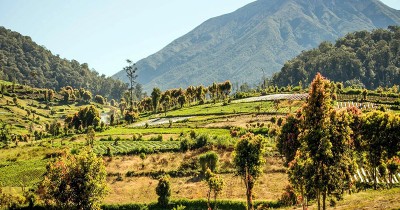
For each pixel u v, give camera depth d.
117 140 97.50
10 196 52.31
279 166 63.09
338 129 28.17
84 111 142.62
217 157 63.72
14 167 74.19
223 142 79.19
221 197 53.12
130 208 52.78
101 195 39.94
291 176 33.59
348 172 28.78
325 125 27.75
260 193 52.91
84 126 141.25
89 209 38.84
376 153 45.31
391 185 48.19
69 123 142.88
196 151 76.81
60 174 39.06
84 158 39.41
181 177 63.88
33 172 70.25
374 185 47.00
